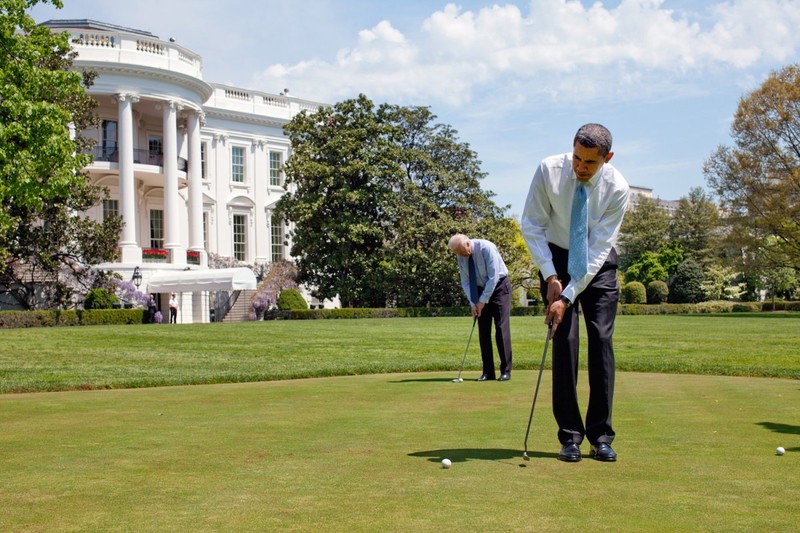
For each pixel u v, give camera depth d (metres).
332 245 38.03
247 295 40.34
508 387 7.15
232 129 44.31
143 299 33.56
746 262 43.38
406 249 37.31
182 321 36.81
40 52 18.41
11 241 28.64
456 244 8.05
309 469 3.31
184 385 8.27
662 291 63.84
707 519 2.47
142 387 8.13
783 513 2.54
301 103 47.56
